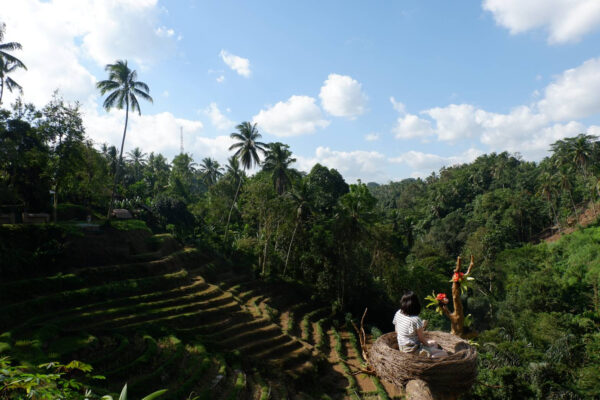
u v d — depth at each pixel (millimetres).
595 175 61656
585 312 35125
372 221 42750
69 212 41000
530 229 68312
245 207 45125
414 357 3475
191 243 43000
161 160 86188
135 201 49688
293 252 46469
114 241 33156
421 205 99000
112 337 21484
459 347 4023
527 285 38969
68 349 18641
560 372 20047
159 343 22406
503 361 21891
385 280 46656
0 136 28625
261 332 28938
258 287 39656
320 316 39688
